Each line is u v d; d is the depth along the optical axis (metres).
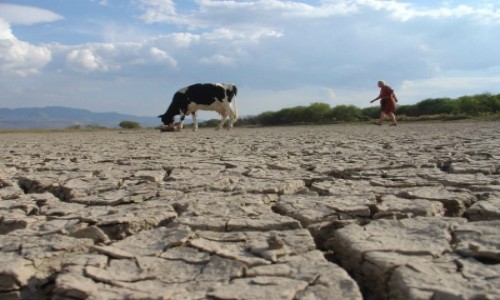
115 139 14.99
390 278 2.15
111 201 3.95
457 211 3.53
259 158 7.06
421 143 9.46
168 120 20.00
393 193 3.96
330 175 5.35
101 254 2.49
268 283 2.09
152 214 3.34
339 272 2.19
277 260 2.38
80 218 3.25
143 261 2.40
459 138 10.83
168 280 2.16
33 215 3.54
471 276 2.07
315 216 3.27
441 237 2.61
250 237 2.77
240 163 6.40
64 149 9.93
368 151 8.00
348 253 2.49
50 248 2.64
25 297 2.24
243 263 2.33
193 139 13.30
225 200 3.81
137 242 2.71
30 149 10.10
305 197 3.91
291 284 2.07
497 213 3.21
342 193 4.05
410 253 2.37
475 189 4.07
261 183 4.61
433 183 4.39
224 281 2.14
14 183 5.02
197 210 3.45
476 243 2.46
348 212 3.34
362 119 36.25
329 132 17.28
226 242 2.69
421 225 2.86
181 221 3.12
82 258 2.42
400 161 6.19
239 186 4.48
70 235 2.95
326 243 2.79
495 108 32.66
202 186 4.55
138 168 6.02
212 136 15.16
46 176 5.39
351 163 6.15
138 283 2.12
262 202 3.78
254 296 1.96
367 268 2.30
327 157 7.09
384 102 20.84
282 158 7.08
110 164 6.61
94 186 4.70
